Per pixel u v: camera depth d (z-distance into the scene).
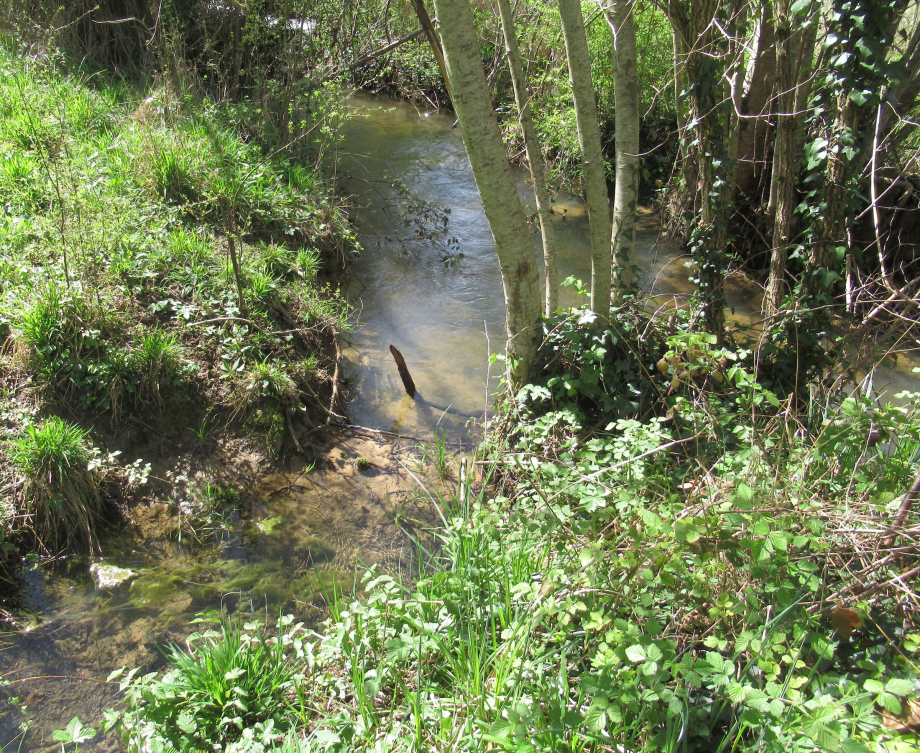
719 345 5.34
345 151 11.02
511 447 5.02
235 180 7.00
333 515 4.77
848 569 2.70
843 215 4.68
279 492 4.91
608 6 5.10
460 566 3.43
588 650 2.78
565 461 3.81
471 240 9.00
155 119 7.75
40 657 3.69
